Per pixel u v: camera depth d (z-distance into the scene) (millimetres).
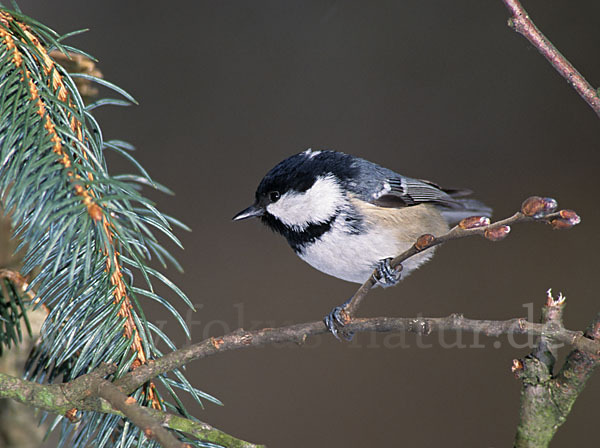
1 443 3615
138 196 2328
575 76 2779
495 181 10773
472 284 9500
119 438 2650
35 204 2445
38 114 2572
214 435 2365
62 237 2564
